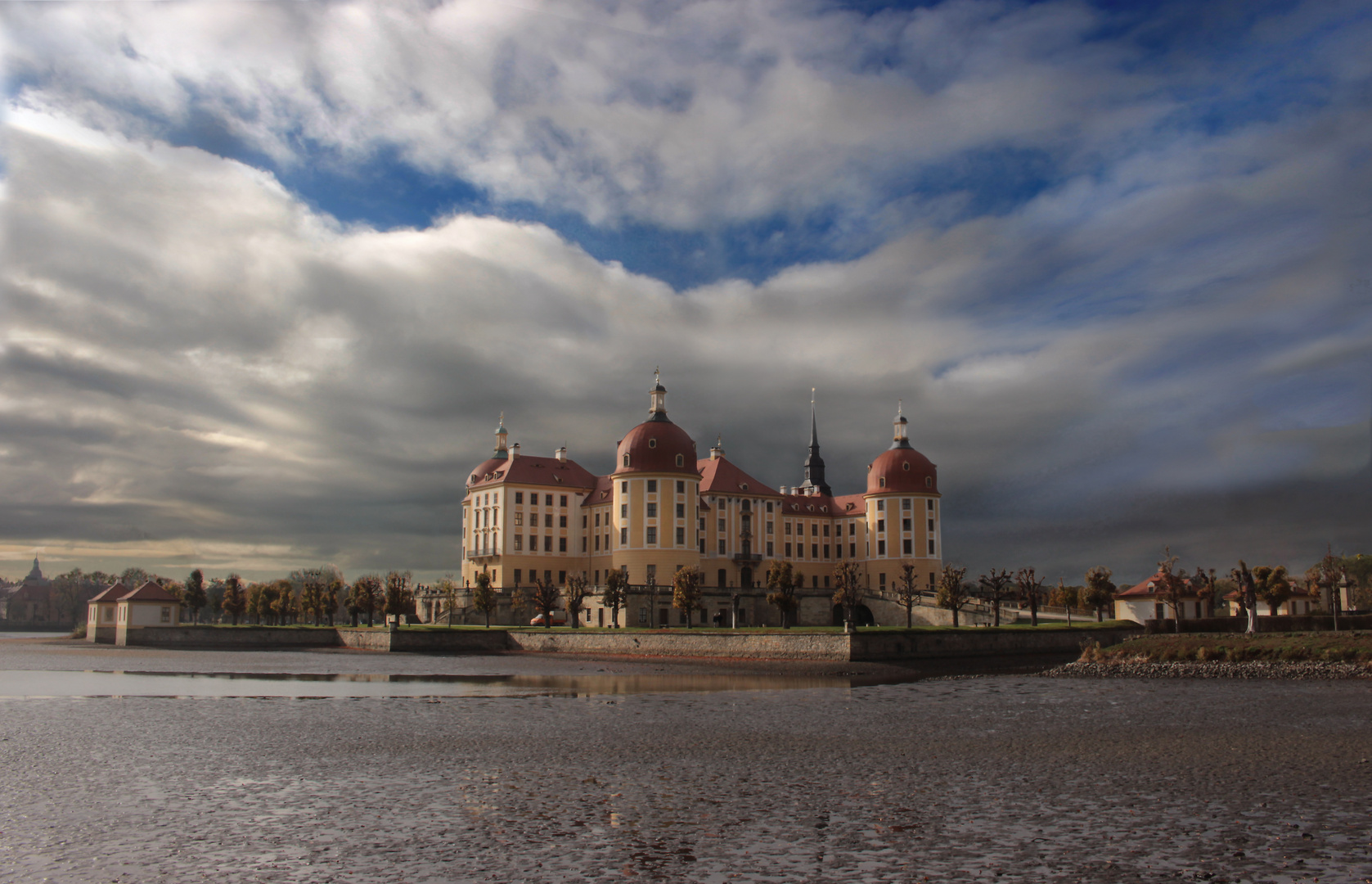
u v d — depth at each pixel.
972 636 106.62
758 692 63.75
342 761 34.88
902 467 172.12
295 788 30.08
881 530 171.12
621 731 43.38
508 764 34.38
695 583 128.75
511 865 21.84
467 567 168.38
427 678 77.38
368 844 23.58
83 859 22.42
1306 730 43.44
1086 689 66.38
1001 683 72.56
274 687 67.81
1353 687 66.31
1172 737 41.22
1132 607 135.12
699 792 29.42
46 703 55.53
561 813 26.77
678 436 146.50
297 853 22.81
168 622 160.00
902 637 100.69
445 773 32.66
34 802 28.17
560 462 171.38
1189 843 23.53
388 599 140.25
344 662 100.38
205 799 28.58
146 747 38.28
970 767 33.81
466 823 25.67
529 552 161.50
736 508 169.00
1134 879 20.88
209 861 22.19
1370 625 112.75
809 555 178.00
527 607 146.75
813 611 145.38
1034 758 35.78
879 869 21.53
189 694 61.62
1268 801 28.12
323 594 169.12
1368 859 22.20
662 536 141.88
